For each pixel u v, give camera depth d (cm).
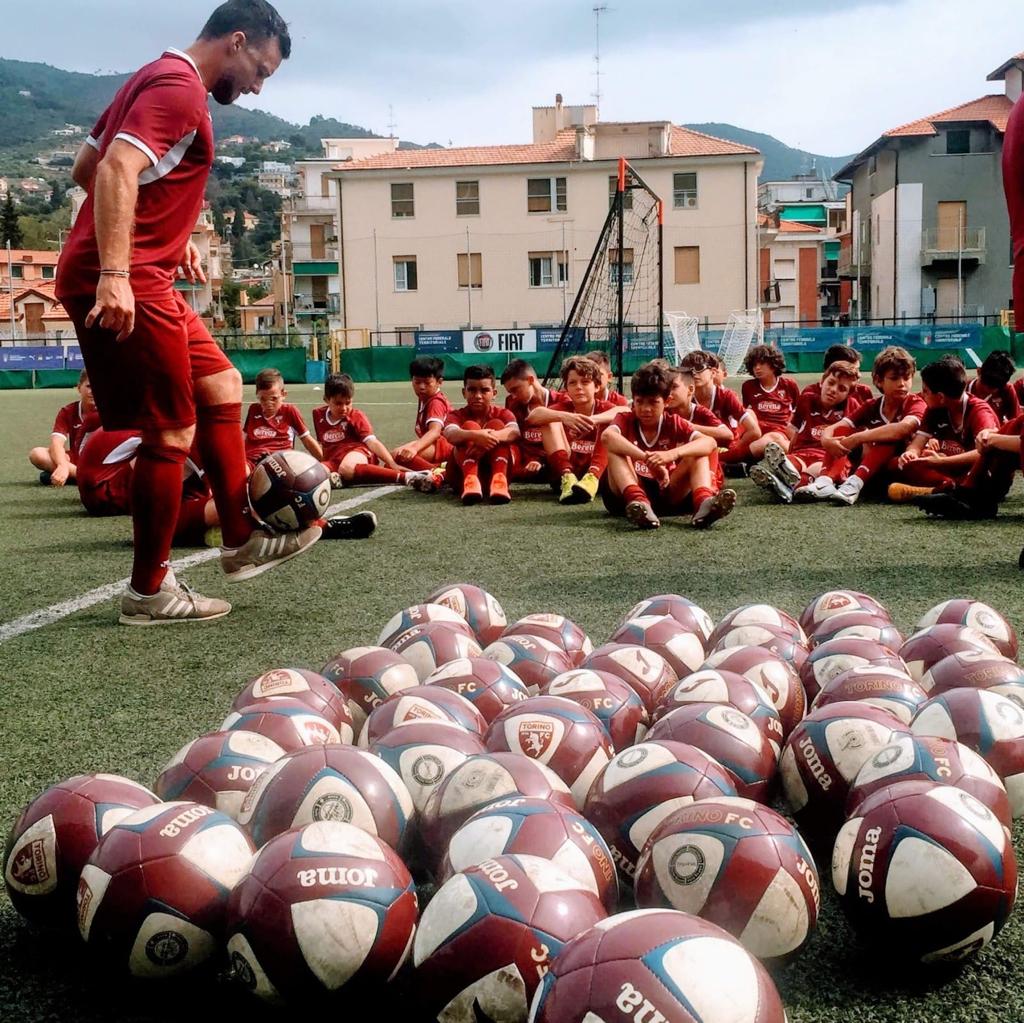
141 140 360
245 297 9838
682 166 3984
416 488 809
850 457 789
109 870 181
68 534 657
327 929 167
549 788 212
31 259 9938
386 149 6688
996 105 4250
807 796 232
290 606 450
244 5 390
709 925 151
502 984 159
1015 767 235
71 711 319
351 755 216
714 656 294
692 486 644
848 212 5572
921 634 306
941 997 179
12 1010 179
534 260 4144
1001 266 4219
